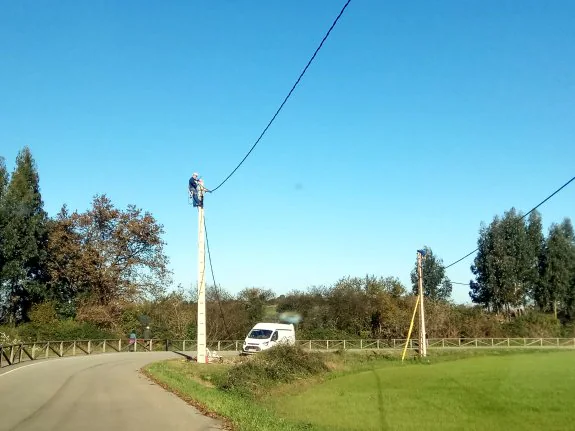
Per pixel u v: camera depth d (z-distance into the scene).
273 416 14.85
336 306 64.75
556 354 46.34
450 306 67.62
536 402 20.92
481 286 75.75
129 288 55.69
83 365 28.20
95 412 13.97
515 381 26.94
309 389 25.36
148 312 55.78
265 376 26.05
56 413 13.75
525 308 73.75
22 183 51.38
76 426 12.06
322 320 64.19
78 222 54.72
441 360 41.72
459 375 29.88
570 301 72.50
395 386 26.05
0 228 48.59
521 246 72.94
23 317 51.19
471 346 57.44
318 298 66.12
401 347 56.25
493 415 18.45
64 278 54.03
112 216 55.84
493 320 65.88
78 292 54.59
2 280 48.47
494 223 75.12
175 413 13.93
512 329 64.56
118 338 48.34
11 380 20.48
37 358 32.78
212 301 59.62
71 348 40.97
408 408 19.75
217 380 24.97
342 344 57.03
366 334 62.31
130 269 56.56
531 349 53.22
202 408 14.77
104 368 26.70
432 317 62.88
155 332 53.62
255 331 39.62
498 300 73.19
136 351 46.81
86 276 54.28
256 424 12.39
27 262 50.97
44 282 53.16
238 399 18.67
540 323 65.81
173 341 51.53
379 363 39.06
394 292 70.62
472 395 22.73
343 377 30.09
